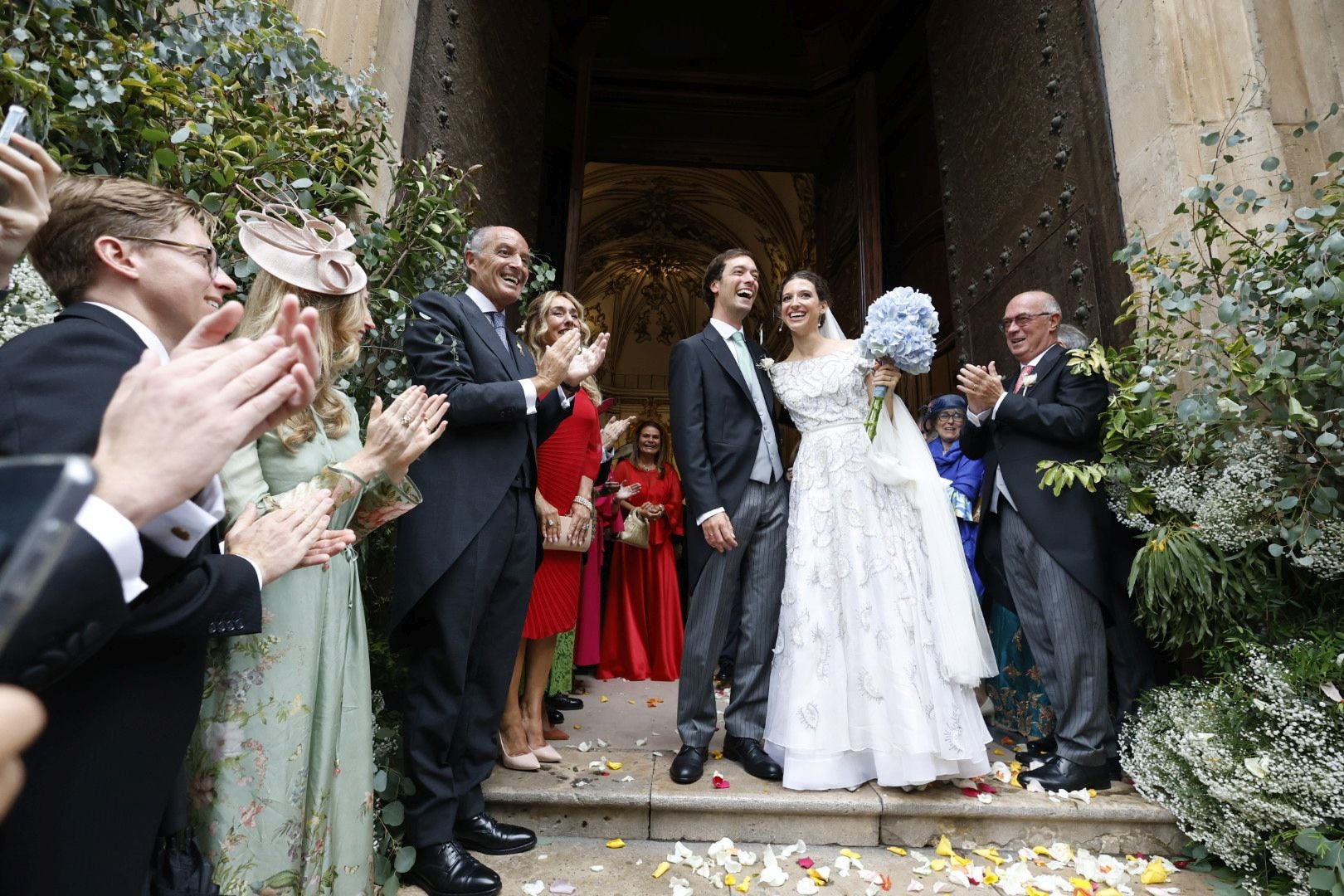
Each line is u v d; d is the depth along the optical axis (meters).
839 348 2.87
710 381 2.75
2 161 0.96
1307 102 2.96
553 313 2.99
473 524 1.98
